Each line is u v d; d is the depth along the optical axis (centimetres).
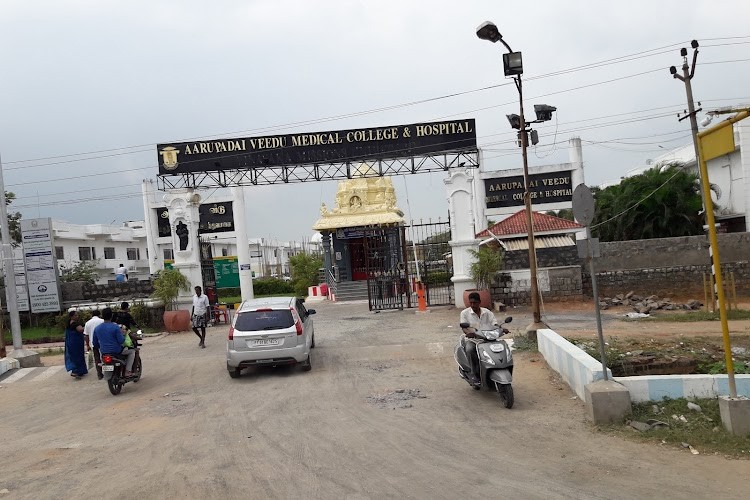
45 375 1432
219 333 2014
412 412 852
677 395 751
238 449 720
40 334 2231
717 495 509
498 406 856
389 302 2403
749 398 657
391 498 536
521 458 628
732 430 643
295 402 965
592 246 786
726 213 3011
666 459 602
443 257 2519
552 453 639
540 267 2155
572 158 2952
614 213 3247
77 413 1012
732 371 664
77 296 2508
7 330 2391
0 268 2534
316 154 2506
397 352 1382
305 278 4144
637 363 1007
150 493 584
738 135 2898
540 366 1105
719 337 1254
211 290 2345
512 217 2486
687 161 3484
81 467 690
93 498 581
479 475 584
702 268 2150
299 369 1259
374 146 2498
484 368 866
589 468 588
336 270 3406
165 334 2072
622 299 2088
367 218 3481
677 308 1930
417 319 1995
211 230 3209
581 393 852
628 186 3178
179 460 691
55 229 4591
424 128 2491
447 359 1273
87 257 5003
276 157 2505
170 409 980
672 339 1222
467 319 938
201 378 1245
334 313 2461
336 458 662
